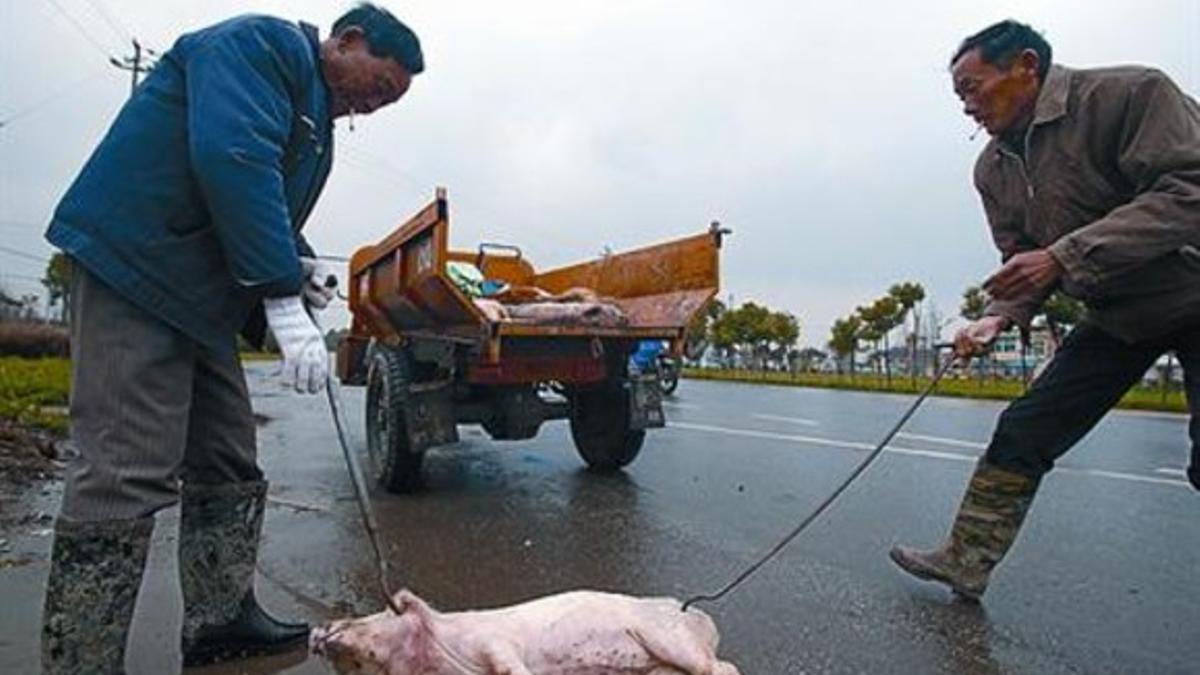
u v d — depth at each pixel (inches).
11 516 182.7
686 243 251.0
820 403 600.4
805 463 286.5
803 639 122.8
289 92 99.0
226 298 96.7
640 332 233.9
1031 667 113.7
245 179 88.8
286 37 98.9
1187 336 117.3
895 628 127.6
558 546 172.2
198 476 110.0
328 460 285.7
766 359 1492.4
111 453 90.2
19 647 108.9
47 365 675.4
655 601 91.1
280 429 389.4
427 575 151.2
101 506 89.6
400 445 219.5
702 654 85.1
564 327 223.8
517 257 367.9
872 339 1157.7
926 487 243.0
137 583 92.2
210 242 94.8
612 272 295.6
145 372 91.6
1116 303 118.0
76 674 88.8
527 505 212.5
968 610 136.2
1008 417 138.2
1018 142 125.3
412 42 107.6
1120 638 124.4
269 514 197.8
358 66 105.1
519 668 77.0
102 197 90.6
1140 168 109.3
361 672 80.2
